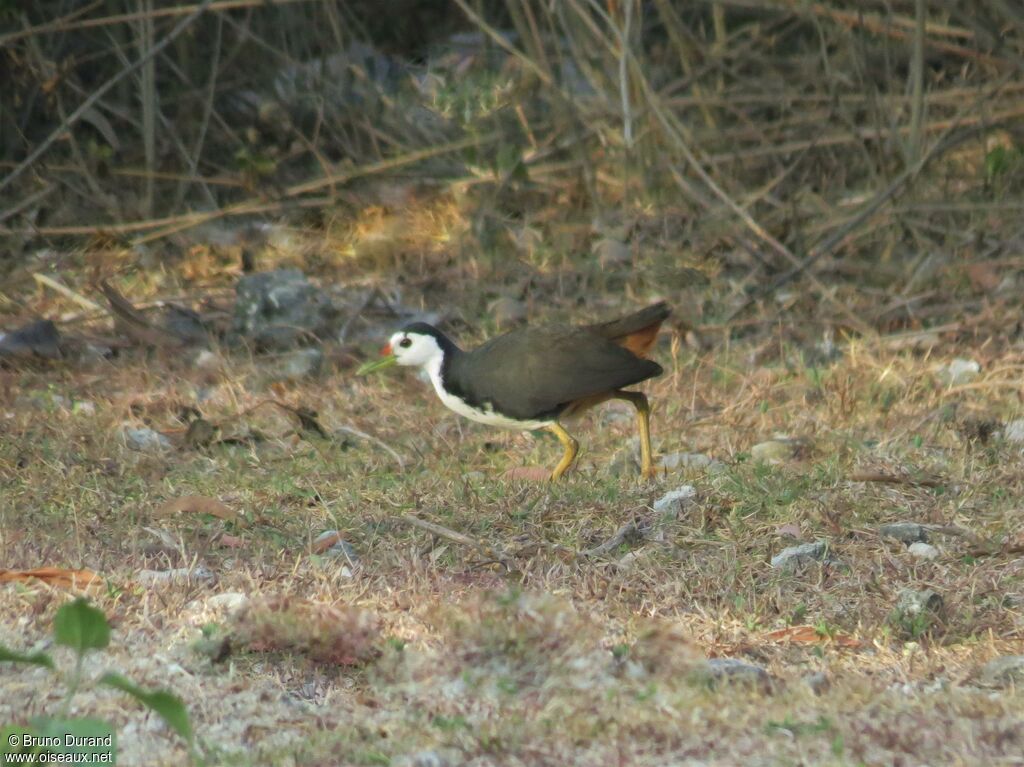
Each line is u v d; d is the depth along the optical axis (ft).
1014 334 45.47
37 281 52.11
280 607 24.16
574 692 21.97
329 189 60.34
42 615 24.40
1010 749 19.62
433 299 50.96
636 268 51.78
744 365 43.93
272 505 32.65
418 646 23.75
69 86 60.49
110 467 35.50
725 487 32.91
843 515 31.09
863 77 56.85
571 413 35.24
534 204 58.70
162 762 19.60
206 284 52.95
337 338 46.98
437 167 60.75
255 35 62.90
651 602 26.35
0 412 40.06
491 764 19.47
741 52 62.90
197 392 42.42
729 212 54.85
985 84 60.75
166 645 23.59
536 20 68.54
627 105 56.85
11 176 53.93
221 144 63.52
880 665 23.59
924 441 36.76
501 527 31.01
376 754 19.66
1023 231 52.13
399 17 71.31
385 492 33.55
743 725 20.62
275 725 21.04
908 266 50.70
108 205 58.08
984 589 27.09
